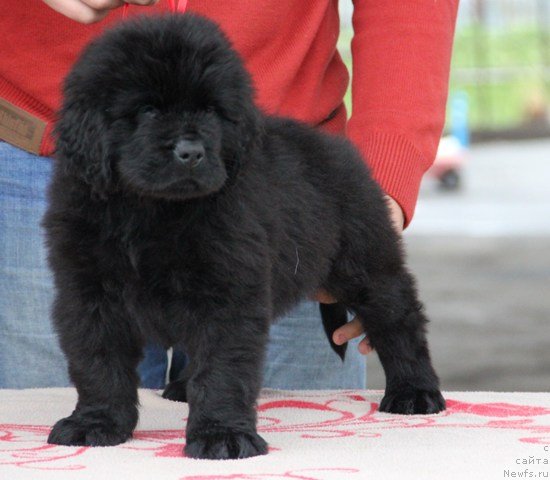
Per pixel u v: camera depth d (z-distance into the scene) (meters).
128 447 5.18
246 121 5.30
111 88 5.07
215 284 5.20
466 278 24.42
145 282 5.31
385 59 7.36
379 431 5.52
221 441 4.92
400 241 6.84
